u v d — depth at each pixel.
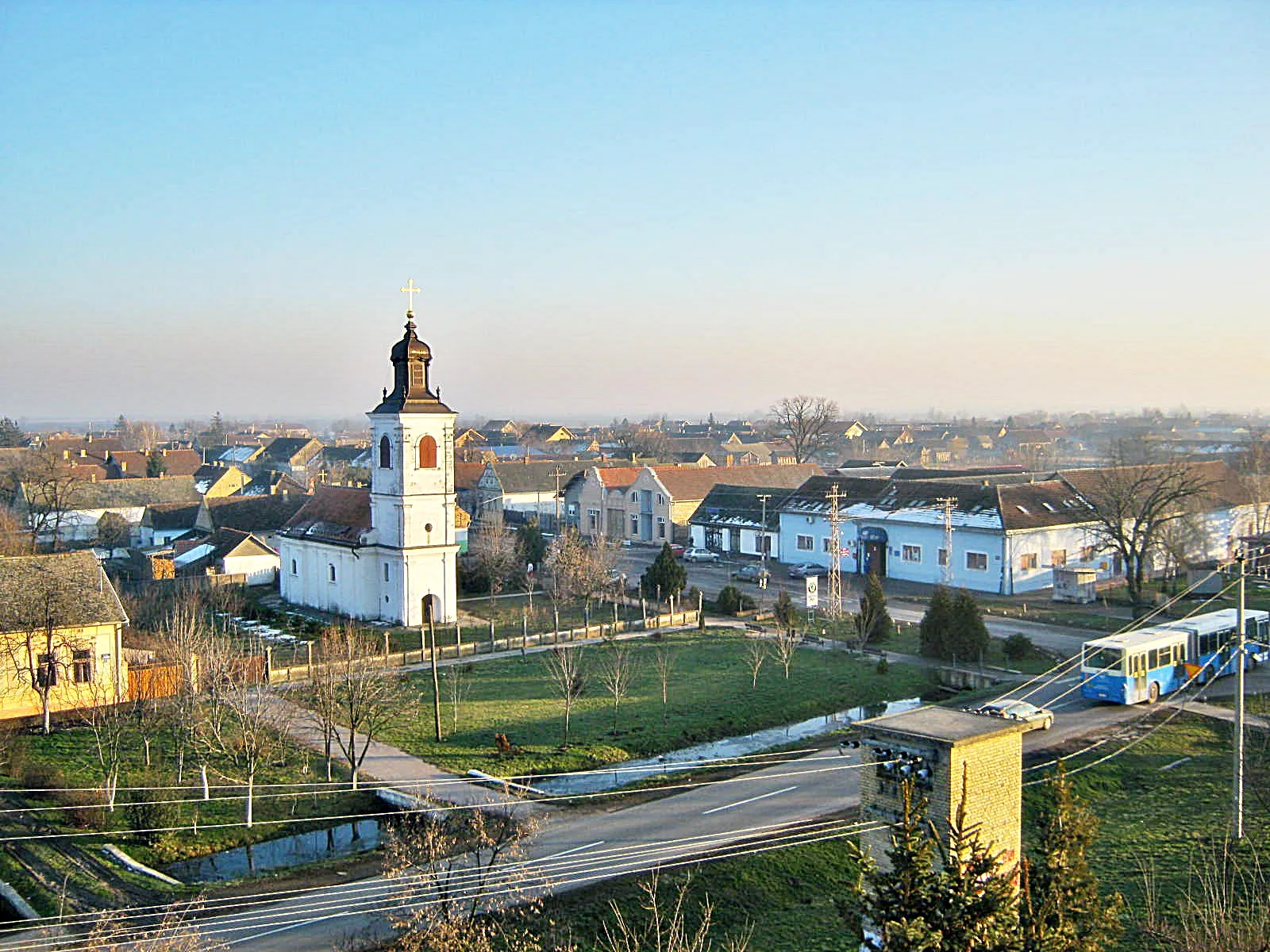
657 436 196.50
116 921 26.33
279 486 138.38
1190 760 37.56
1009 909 14.56
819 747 40.69
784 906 27.78
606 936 25.81
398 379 63.38
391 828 28.84
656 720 44.22
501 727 43.22
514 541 84.56
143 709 43.75
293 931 26.20
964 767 17.58
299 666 50.94
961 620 53.44
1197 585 66.44
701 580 81.75
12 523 96.00
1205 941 21.89
